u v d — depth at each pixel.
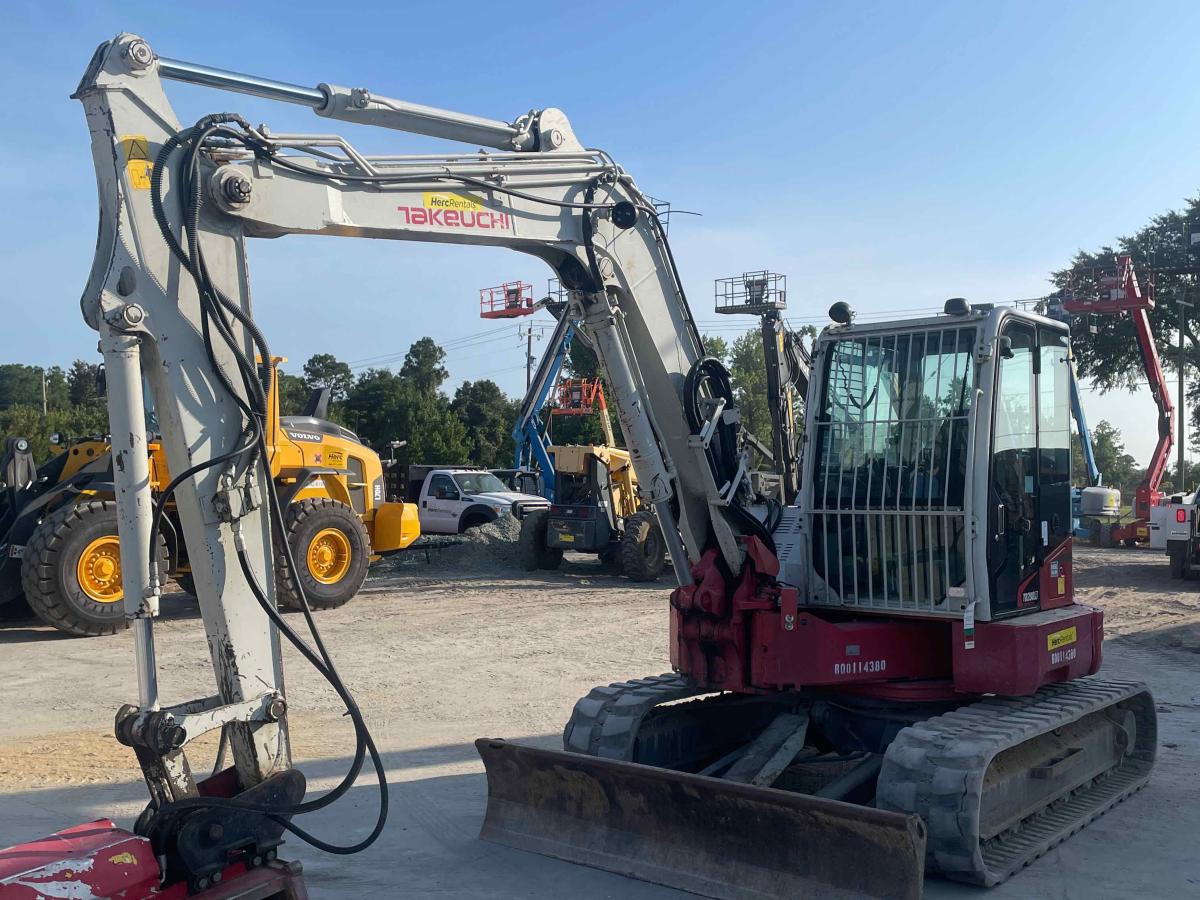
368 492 16.73
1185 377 41.53
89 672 10.81
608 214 5.76
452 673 10.70
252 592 4.23
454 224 5.13
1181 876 5.38
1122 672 10.82
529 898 5.08
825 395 6.30
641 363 6.12
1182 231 40.38
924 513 5.80
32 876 3.57
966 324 5.76
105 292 3.97
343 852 4.21
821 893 4.77
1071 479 6.83
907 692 6.00
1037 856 5.57
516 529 22.22
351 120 4.93
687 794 5.18
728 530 5.98
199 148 4.12
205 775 7.25
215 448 4.20
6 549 13.20
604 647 12.09
